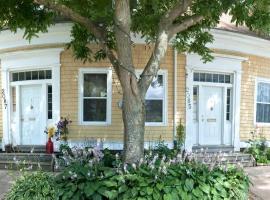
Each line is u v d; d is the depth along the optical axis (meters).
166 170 6.51
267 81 15.77
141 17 9.01
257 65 15.44
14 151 13.46
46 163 11.51
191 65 13.76
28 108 13.95
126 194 6.11
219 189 6.74
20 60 13.72
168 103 13.43
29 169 9.41
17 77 14.04
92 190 6.18
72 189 6.29
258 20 7.79
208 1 7.37
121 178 6.26
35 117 13.85
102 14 8.18
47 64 13.35
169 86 13.47
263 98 15.80
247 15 7.69
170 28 7.47
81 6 8.44
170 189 6.26
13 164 11.65
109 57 7.45
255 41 14.98
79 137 13.11
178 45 10.41
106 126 13.12
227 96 14.79
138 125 7.02
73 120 13.14
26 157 12.23
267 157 14.36
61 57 13.22
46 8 8.00
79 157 7.27
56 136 12.95
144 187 6.18
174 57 13.48
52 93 13.34
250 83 15.20
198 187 6.54
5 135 14.03
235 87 14.72
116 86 13.08
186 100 13.66
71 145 13.04
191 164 7.18
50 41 13.28
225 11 7.47
